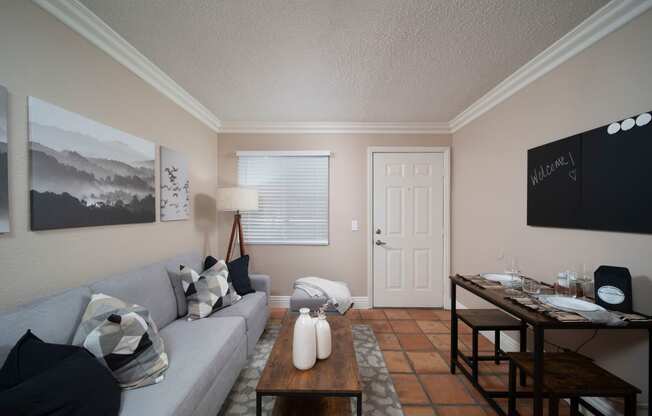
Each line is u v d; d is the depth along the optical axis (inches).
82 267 57.0
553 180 65.6
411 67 74.9
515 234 80.4
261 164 124.9
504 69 75.5
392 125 121.6
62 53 52.3
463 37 61.5
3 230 42.7
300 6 52.5
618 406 51.6
